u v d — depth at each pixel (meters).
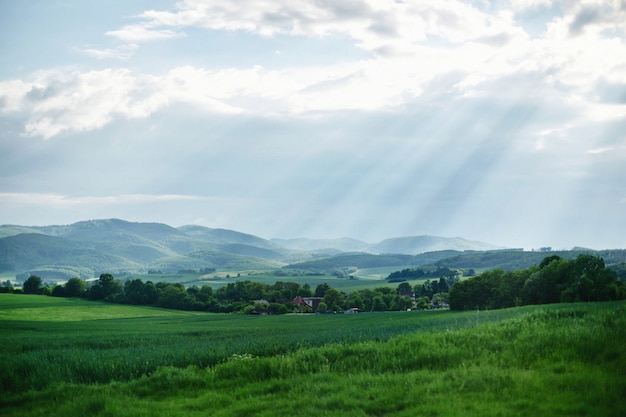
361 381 15.26
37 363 23.25
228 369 18.30
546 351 16.61
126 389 17.05
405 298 165.25
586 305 42.75
